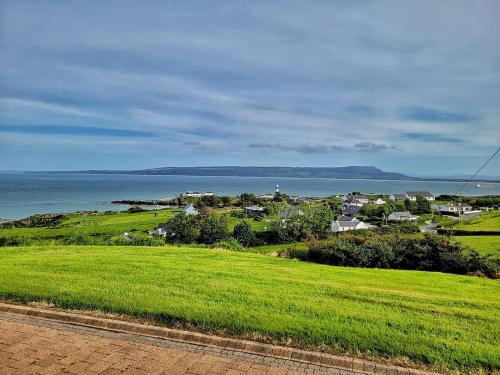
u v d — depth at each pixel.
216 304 7.71
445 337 6.39
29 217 83.56
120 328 6.62
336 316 7.22
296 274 11.39
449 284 11.15
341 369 5.38
